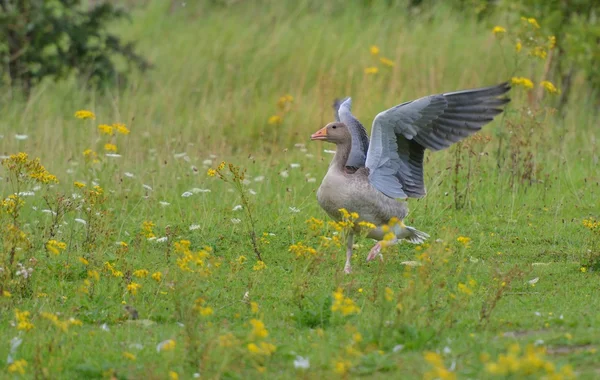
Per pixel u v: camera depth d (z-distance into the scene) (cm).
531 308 999
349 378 780
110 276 1096
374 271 1177
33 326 876
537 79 2184
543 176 1606
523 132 1659
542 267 1190
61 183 1552
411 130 1174
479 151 1673
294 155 1798
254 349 742
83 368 819
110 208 1445
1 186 1470
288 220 1401
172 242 1284
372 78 2167
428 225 1413
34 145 1723
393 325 877
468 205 1486
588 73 1977
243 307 1018
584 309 987
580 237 1333
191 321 890
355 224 1174
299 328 942
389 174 1188
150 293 1062
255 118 2039
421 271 917
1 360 852
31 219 1377
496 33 1697
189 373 805
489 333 902
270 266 1207
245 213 1403
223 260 1222
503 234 1355
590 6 2025
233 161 1720
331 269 1180
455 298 961
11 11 2230
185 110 2159
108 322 980
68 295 1062
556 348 845
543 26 1962
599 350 819
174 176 1584
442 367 714
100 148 1809
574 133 1844
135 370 815
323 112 1969
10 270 1022
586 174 1641
